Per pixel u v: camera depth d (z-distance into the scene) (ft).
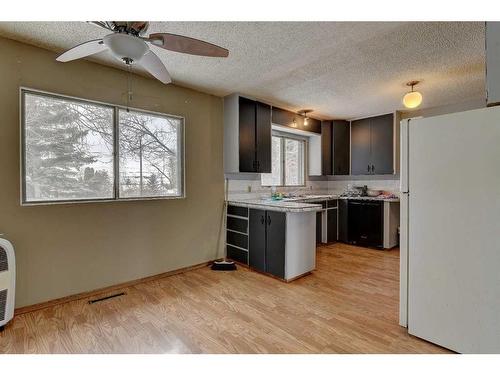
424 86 10.75
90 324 6.81
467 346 5.44
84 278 8.40
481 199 5.22
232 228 12.17
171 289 9.08
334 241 15.69
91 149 8.66
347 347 5.89
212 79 10.03
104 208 8.80
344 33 6.88
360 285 9.37
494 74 5.12
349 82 10.33
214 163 12.00
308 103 13.08
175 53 7.95
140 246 9.65
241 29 6.68
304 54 8.02
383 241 14.05
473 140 5.29
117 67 8.98
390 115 14.57
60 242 7.96
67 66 8.07
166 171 10.54
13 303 6.67
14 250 7.16
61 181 8.11
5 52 7.07
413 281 6.24
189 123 11.07
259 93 11.64
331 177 18.15
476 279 5.32
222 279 10.01
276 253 10.03
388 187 15.65
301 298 8.34
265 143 12.78
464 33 6.87
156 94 10.05
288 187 15.94
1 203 7.02
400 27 6.59
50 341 6.08
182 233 10.85
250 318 7.13
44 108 7.80
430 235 5.93
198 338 6.23
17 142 7.25
